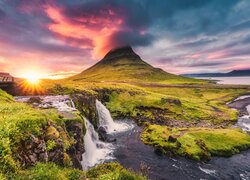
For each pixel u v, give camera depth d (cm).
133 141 4819
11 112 2170
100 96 8144
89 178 1577
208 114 7750
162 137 4662
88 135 3897
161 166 3538
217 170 3475
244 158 4012
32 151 1560
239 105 11175
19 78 7319
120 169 1783
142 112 7419
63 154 1877
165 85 17725
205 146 4262
